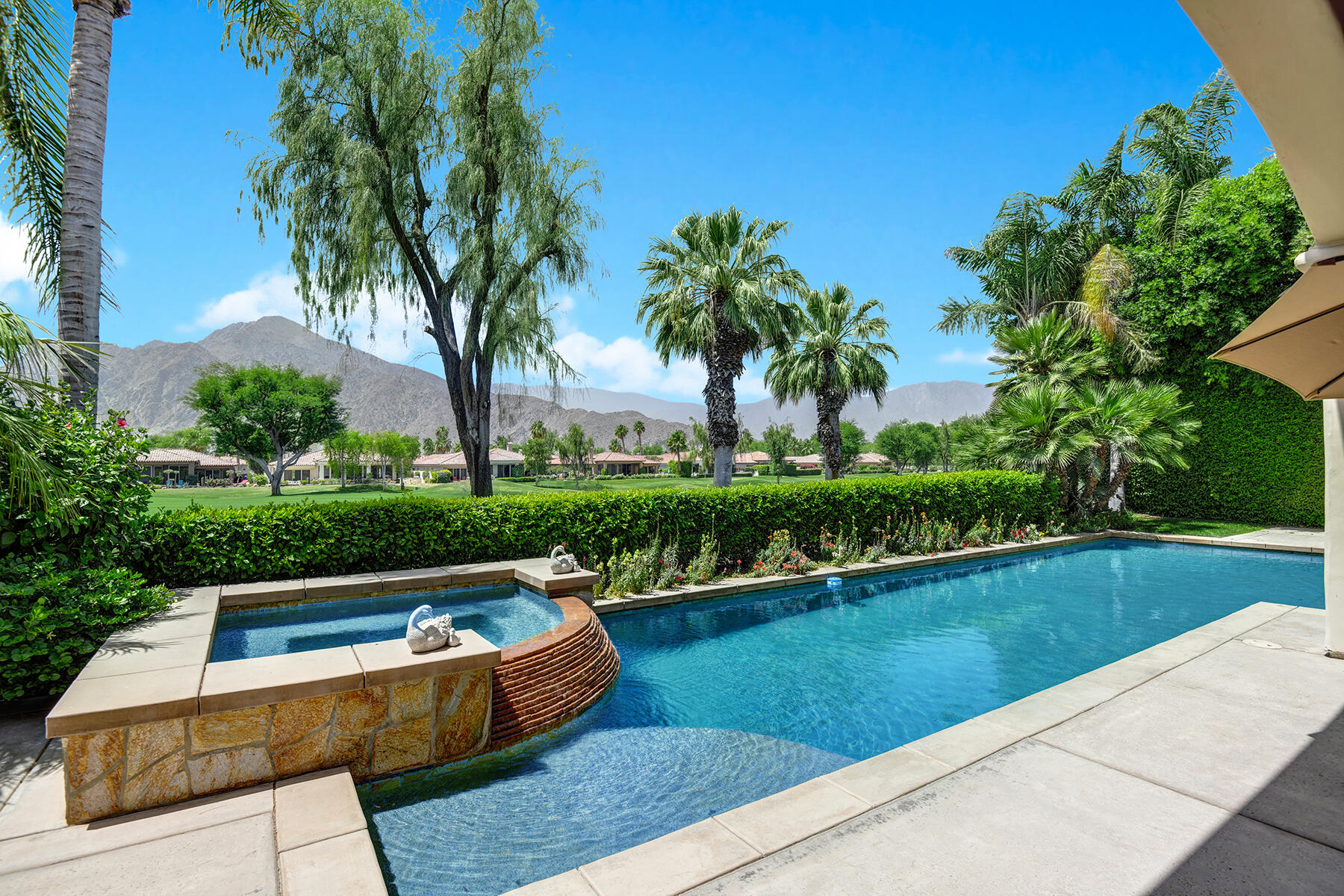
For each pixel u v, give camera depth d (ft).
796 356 77.82
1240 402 61.16
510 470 336.49
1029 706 14.30
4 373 15.34
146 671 12.66
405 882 10.01
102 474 19.06
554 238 43.01
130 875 8.86
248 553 23.57
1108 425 53.01
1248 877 8.25
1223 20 5.80
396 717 13.38
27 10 24.04
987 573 38.93
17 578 15.57
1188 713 13.79
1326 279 9.07
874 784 10.91
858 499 40.91
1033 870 8.46
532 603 23.86
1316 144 6.64
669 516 33.01
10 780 11.82
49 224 27.04
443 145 42.22
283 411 181.88
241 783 11.70
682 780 13.71
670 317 57.77
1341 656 17.37
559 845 11.09
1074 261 71.72
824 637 25.32
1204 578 37.42
